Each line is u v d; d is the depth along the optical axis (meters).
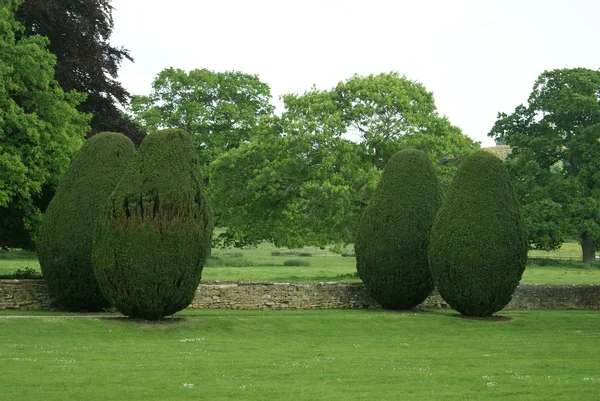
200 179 20.92
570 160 51.97
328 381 13.78
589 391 13.04
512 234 23.36
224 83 56.97
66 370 14.14
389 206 25.47
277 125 38.91
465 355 17.31
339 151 36.12
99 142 23.67
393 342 19.48
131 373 14.07
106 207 20.50
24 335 18.33
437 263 23.75
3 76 25.69
